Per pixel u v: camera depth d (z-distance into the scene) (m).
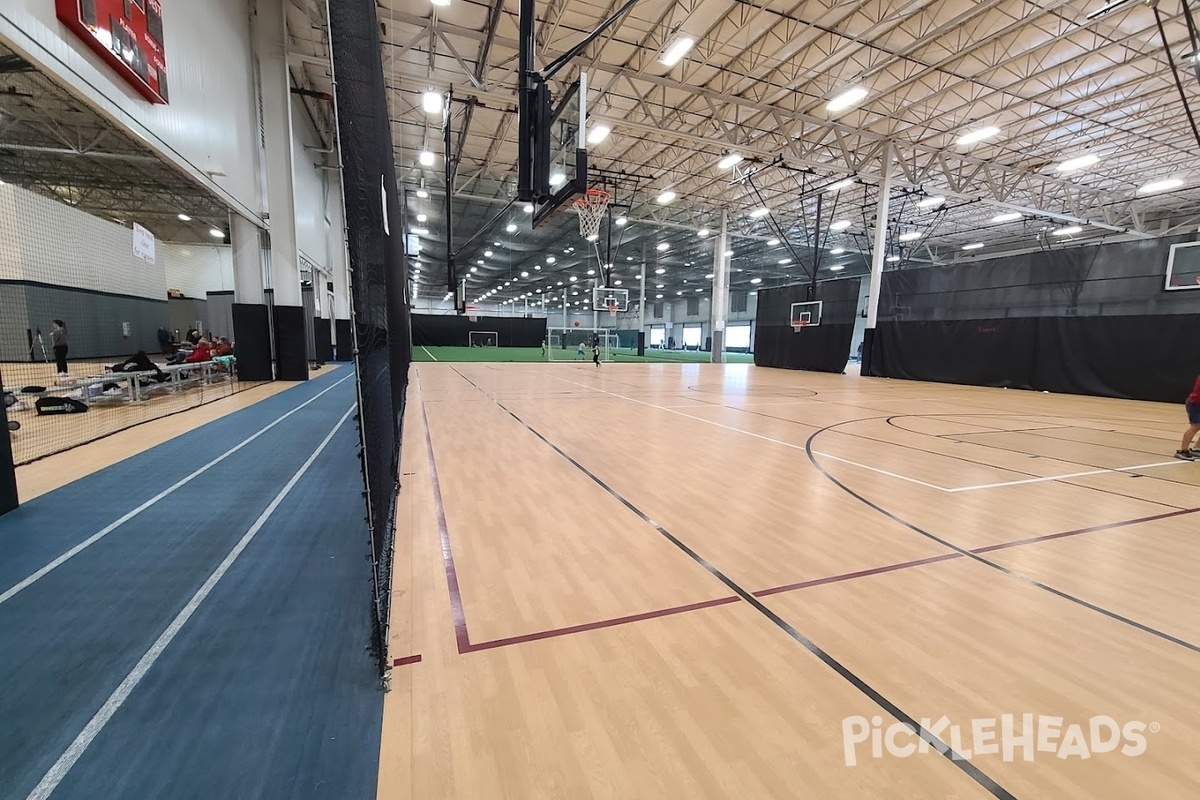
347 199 1.60
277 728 1.37
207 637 1.78
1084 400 9.64
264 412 6.59
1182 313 9.24
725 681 1.60
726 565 2.43
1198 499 3.55
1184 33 7.90
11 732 1.35
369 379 2.08
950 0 7.52
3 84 6.80
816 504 3.36
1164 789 1.23
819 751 1.33
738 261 28.47
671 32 8.48
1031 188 15.17
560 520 3.01
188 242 18.94
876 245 13.90
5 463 2.90
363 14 2.62
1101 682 1.63
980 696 1.55
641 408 7.78
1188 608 2.09
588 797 1.17
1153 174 14.35
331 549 2.52
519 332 31.56
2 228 11.88
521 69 5.29
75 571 2.24
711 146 13.47
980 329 12.18
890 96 10.63
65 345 9.99
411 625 1.88
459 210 19.84
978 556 2.57
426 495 3.44
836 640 1.83
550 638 1.81
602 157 14.80
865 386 11.98
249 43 9.33
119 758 1.27
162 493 3.32
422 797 1.16
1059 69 9.05
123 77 5.04
